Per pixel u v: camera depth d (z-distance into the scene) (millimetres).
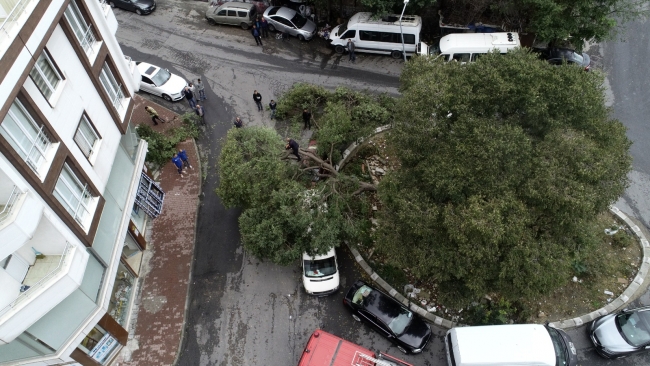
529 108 13188
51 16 11469
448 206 12930
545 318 16141
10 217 9852
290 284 17531
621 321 15062
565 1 21172
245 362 15609
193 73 26125
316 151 19781
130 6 29797
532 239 12688
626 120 21984
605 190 12922
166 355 15828
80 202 13078
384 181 14547
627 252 17656
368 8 26625
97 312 13617
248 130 17812
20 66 10164
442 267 13312
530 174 12969
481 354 13727
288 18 27375
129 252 18203
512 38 23234
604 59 24922
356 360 13594
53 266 12461
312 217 15477
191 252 18516
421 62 17797
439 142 13719
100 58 14477
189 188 20719
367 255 18047
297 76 25750
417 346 15195
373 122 20375
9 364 12188
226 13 28281
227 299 17156
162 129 23266
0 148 9656
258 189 15930
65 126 12305
